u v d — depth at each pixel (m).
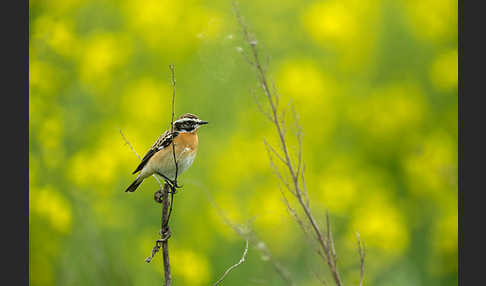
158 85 14.71
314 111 15.00
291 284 8.28
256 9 16.16
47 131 12.76
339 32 15.81
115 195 12.98
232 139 13.95
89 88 13.88
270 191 12.76
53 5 14.82
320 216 12.22
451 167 14.13
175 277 11.61
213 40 9.26
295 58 15.95
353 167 14.76
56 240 12.11
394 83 16.06
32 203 12.18
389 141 15.42
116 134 13.50
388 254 12.23
